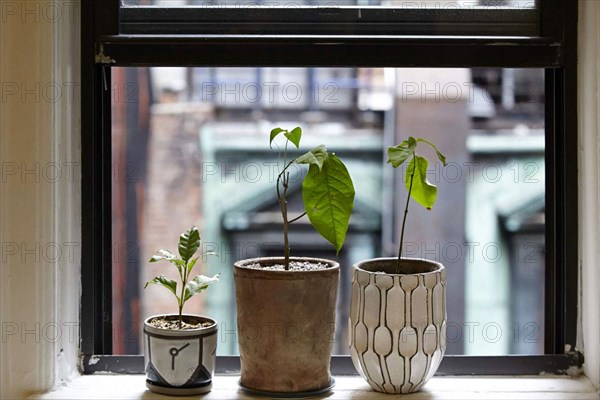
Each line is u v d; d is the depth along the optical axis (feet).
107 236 5.11
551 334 5.08
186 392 4.54
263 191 15.02
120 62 4.85
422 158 4.57
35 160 4.56
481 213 14.47
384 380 4.51
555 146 4.99
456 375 4.95
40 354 4.60
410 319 4.40
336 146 15.84
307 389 4.51
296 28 4.90
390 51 4.82
